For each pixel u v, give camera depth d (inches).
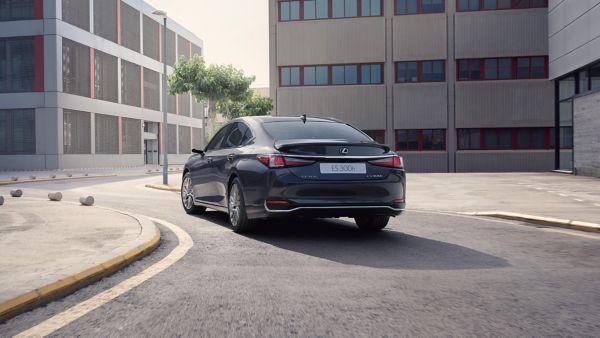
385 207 256.8
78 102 1573.6
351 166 252.8
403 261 208.4
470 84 1160.2
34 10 1464.1
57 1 1467.8
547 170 1150.3
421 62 1177.4
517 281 174.7
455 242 255.3
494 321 132.3
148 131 2150.6
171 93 1331.2
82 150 1600.6
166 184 759.7
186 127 2469.2
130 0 1920.5
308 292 160.1
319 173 248.4
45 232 257.0
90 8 1649.9
